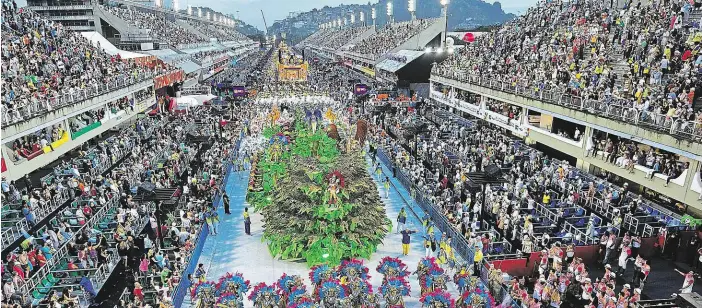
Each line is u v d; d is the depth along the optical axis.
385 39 98.44
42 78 33.84
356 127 44.53
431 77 62.38
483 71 47.53
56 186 26.47
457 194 28.31
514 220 23.36
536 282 18.28
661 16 32.69
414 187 30.44
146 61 58.31
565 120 33.16
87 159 33.00
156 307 17.66
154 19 98.75
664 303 17.72
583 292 17.80
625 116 25.98
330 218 22.12
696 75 25.00
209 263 22.73
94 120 37.75
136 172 30.27
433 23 81.56
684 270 20.44
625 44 32.84
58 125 32.06
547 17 47.41
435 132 42.84
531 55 42.03
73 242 21.33
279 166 29.31
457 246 22.86
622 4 41.06
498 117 42.16
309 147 28.98
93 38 58.91
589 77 32.25
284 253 22.64
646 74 28.58
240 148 42.59
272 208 24.55
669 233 21.45
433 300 16.97
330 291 17.06
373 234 23.30
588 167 31.73
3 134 24.23
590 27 38.41
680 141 22.25
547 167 30.56
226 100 60.19
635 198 26.09
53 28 44.72
